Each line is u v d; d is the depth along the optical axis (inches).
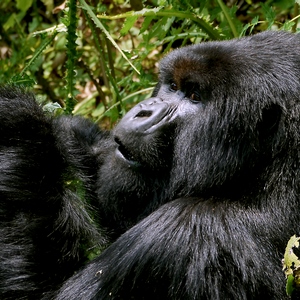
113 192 293.0
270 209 268.2
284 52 279.7
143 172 285.7
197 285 257.9
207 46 283.7
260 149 274.1
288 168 268.8
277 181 270.1
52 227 287.4
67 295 271.0
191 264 260.1
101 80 529.0
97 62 530.6
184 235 264.7
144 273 266.4
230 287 257.0
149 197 291.4
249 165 275.0
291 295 260.4
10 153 294.7
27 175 292.4
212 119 276.1
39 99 336.2
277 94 271.4
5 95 315.9
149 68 506.9
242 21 502.9
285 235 265.6
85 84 539.5
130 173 286.2
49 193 293.7
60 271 283.6
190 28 427.2
